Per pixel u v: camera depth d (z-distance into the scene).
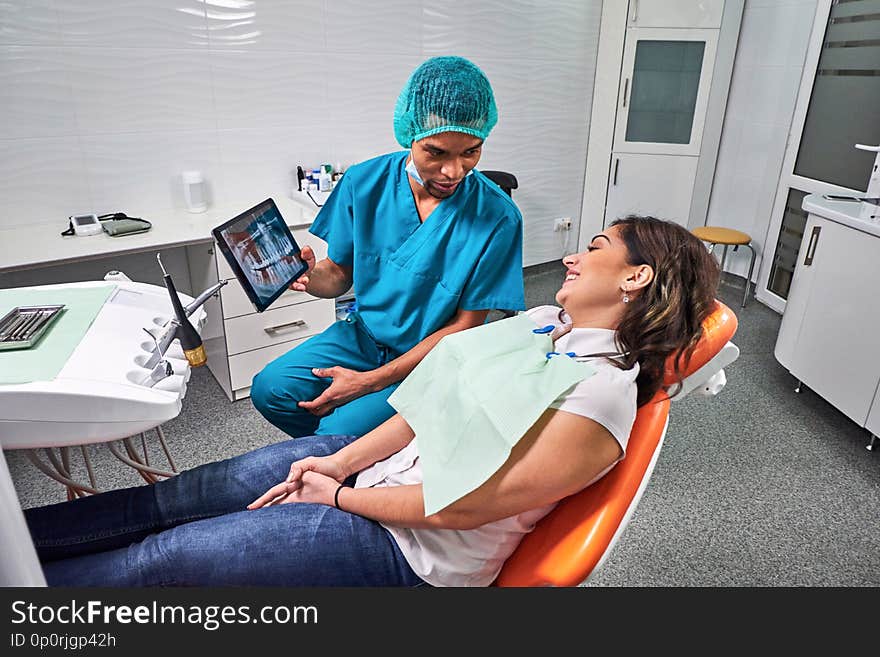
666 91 3.68
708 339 1.00
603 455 0.83
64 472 1.49
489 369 0.95
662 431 1.00
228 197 2.64
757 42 3.48
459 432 0.91
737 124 3.70
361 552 0.96
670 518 1.88
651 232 0.92
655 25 3.49
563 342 0.98
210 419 2.32
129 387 1.05
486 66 3.21
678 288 0.89
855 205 2.44
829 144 3.10
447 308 1.45
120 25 2.20
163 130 2.40
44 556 1.03
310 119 2.73
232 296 2.25
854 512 1.92
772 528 1.85
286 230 1.41
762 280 3.61
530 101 3.48
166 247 2.11
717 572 1.67
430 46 2.96
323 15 2.61
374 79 2.84
